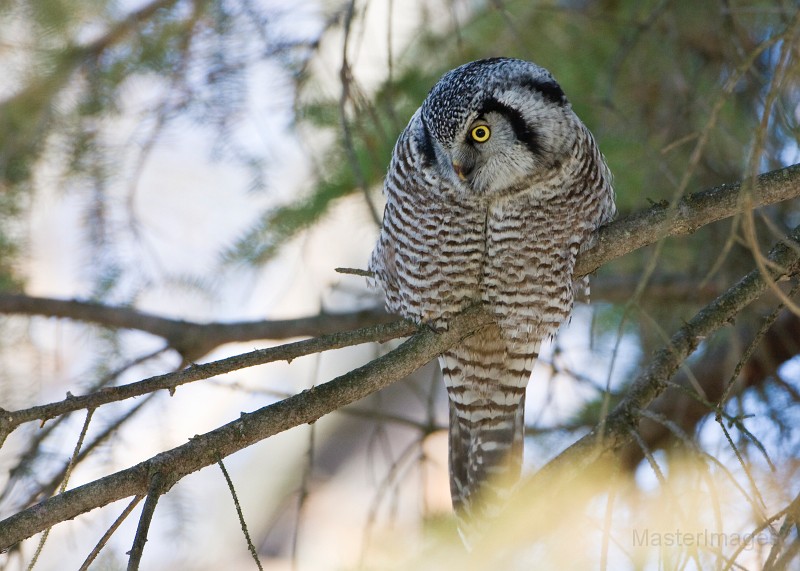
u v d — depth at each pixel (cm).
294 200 1133
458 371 991
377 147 1103
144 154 1078
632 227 869
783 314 1112
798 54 632
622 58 993
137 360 1096
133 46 1073
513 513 764
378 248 990
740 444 822
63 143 1089
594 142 925
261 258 1152
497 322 942
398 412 1606
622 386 1130
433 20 1131
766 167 927
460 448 1038
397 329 767
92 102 1087
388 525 998
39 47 1096
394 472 1003
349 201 1162
